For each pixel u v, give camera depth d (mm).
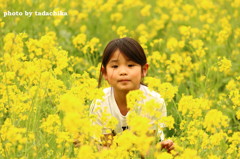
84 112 4293
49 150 4023
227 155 4516
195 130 4270
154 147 3693
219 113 3998
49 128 4016
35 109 4426
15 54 5125
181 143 4320
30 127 4223
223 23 8914
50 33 7160
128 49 4477
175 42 7289
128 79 4457
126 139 3336
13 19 7238
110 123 3977
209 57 7707
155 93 4793
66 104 3119
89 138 3904
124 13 10602
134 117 3545
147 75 6832
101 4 10992
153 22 9922
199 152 4184
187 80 7504
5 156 3850
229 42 8250
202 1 10266
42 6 8031
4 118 4984
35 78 4984
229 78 7250
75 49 8070
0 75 5180
